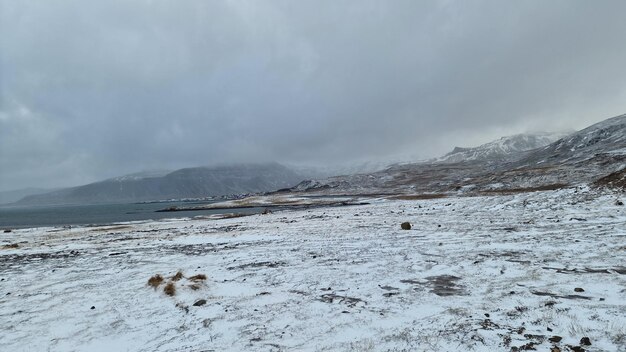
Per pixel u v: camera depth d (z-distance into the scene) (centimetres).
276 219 4541
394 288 1237
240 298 1231
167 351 871
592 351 709
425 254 1725
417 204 5138
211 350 855
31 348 945
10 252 2667
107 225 5719
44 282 1609
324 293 1228
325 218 4088
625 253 1427
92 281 1580
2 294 1446
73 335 1011
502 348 755
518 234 2039
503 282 1207
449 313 976
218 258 1964
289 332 928
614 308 906
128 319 1105
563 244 1673
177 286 1353
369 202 8388
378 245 2053
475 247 1794
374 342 835
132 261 2005
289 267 1639
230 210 10000
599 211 2483
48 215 14100
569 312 906
